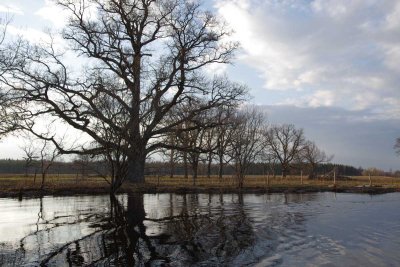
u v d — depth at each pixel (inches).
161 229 658.8
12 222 724.0
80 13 1494.8
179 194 1338.6
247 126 2223.2
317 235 613.0
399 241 572.7
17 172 2933.1
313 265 447.2
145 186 1430.9
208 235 607.8
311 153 3745.1
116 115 1095.0
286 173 3789.4
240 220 761.0
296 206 1010.7
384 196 1368.1
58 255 485.4
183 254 490.6
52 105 1371.8
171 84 1529.3
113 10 1544.0
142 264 447.5
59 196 1211.9
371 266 446.6
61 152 1365.7
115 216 803.4
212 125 1651.1
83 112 1338.6
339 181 2402.8
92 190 1312.7
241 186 1576.0
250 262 455.5
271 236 601.9
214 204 1040.2
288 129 3737.7
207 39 1573.6
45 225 693.3
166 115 1590.8
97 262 455.5
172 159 1718.8
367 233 632.4
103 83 1298.0
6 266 439.2
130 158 1098.7
